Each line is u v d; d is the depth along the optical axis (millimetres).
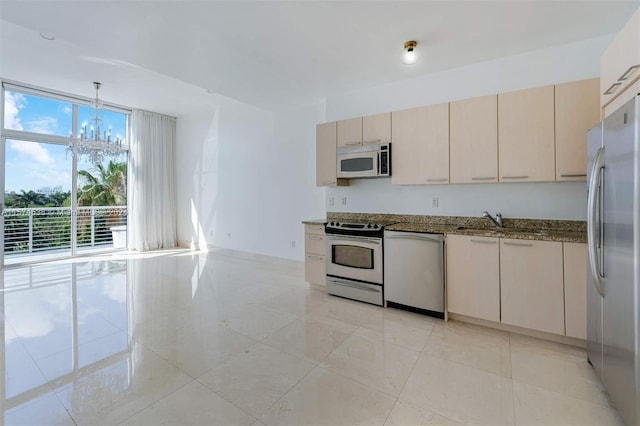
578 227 2746
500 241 2557
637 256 1386
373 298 3285
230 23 2488
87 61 3896
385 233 3174
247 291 3775
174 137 6926
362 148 3570
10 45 3463
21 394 1786
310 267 3850
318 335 2584
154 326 2748
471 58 3121
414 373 2025
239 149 5738
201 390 1841
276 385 1896
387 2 2227
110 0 2182
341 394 1811
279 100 4480
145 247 6410
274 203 5246
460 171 2998
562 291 2322
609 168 1636
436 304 2883
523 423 1570
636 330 1396
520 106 2697
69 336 2533
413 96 3619
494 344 2414
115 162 6262
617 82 1771
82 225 5855
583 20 2459
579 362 2141
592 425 1551
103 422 1572
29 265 5059
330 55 3043
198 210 6531
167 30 2594
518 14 2377
